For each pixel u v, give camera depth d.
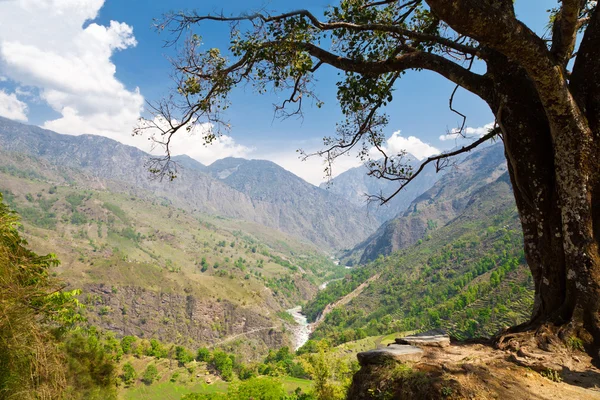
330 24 6.88
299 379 93.69
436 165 9.58
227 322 168.50
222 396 48.72
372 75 7.80
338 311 180.12
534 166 6.12
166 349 115.81
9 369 4.83
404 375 4.41
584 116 5.73
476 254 168.50
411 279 185.75
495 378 4.29
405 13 8.95
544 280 6.15
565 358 5.04
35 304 5.86
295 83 8.71
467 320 94.31
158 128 8.57
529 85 6.24
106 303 154.00
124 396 80.81
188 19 7.63
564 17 5.51
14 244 5.91
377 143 9.76
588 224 5.63
